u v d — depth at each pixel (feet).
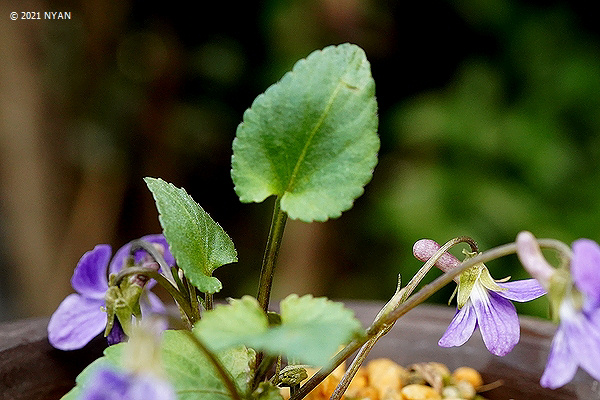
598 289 0.80
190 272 0.91
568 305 0.82
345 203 0.90
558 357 0.82
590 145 2.01
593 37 2.07
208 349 0.84
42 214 2.16
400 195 1.99
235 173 0.91
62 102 2.19
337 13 2.02
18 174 2.13
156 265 1.00
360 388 1.09
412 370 1.11
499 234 1.92
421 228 1.93
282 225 0.92
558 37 2.07
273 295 2.12
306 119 0.91
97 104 2.25
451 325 0.94
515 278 1.87
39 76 2.12
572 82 2.03
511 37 2.10
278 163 0.92
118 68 2.26
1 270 2.19
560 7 2.09
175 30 2.25
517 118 2.02
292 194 0.91
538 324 1.11
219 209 2.43
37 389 1.02
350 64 0.91
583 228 1.91
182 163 2.39
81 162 2.23
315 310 0.85
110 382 0.78
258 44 2.23
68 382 1.04
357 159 0.90
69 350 1.05
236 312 0.84
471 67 2.10
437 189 1.97
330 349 0.80
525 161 1.98
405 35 2.13
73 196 2.23
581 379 1.05
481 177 1.99
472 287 0.93
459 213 1.95
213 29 2.25
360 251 2.17
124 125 2.28
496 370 1.09
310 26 2.06
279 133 0.91
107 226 2.29
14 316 2.18
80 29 2.17
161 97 2.29
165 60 2.26
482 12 2.08
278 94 0.91
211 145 2.37
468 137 2.01
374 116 0.91
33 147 2.12
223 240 0.96
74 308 1.03
